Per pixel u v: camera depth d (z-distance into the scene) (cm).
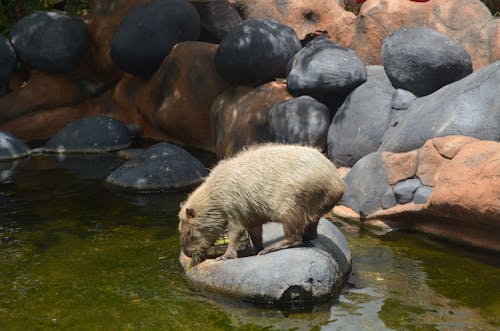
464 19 1848
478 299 1007
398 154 1416
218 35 2462
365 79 1761
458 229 1280
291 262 1009
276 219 1020
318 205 1027
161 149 1733
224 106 2011
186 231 1061
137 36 2230
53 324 941
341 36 2214
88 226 1377
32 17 2372
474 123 1338
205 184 1070
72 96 2367
